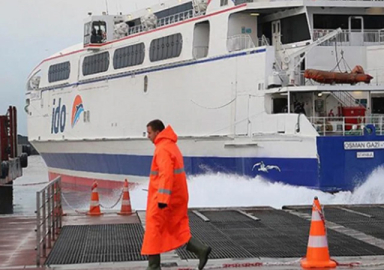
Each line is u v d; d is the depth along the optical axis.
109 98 41.38
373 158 25.77
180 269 11.77
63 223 18.19
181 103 34.03
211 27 31.84
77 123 45.28
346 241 14.41
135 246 14.48
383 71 28.61
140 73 37.91
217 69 31.17
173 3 40.38
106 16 43.69
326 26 29.67
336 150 25.47
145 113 37.38
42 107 50.78
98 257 13.29
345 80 27.05
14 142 39.81
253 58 28.80
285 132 26.83
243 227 16.66
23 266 12.41
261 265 12.04
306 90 26.45
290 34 30.09
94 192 20.27
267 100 28.06
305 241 14.59
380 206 20.64
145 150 37.31
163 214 10.13
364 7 29.20
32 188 53.19
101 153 42.19
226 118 30.47
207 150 31.56
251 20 30.91
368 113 28.39
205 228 16.55
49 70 49.75
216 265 12.08
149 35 37.25
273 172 27.33
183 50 33.91
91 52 43.53
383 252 13.21
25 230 16.88
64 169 48.00
